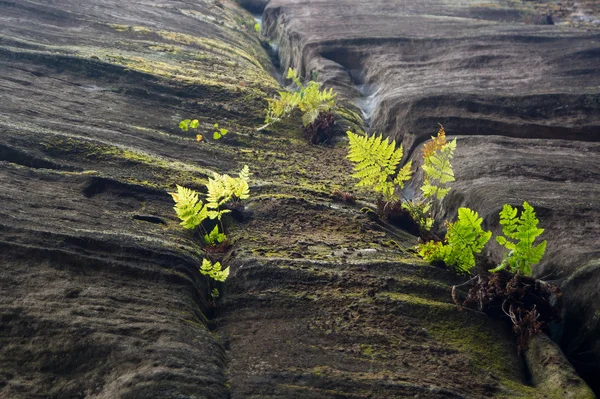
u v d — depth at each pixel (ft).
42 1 29.76
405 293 12.68
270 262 13.09
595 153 18.52
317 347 10.96
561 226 13.87
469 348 11.37
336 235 15.12
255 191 16.85
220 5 41.34
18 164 15.65
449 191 16.72
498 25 31.78
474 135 20.39
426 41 29.63
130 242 12.65
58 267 11.62
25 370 9.53
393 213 16.43
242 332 11.37
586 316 11.61
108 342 10.02
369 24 34.35
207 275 12.76
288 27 36.52
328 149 21.81
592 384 11.14
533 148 19.08
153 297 11.46
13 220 12.53
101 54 24.63
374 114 24.68
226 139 20.88
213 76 25.88
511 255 12.38
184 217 13.65
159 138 19.54
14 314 10.31
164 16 33.99
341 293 12.48
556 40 28.14
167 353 9.98
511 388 10.44
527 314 11.85
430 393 9.95
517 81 24.20
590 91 21.54
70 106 20.24
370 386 10.03
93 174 15.66
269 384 9.94
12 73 21.62
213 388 9.57
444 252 13.39
